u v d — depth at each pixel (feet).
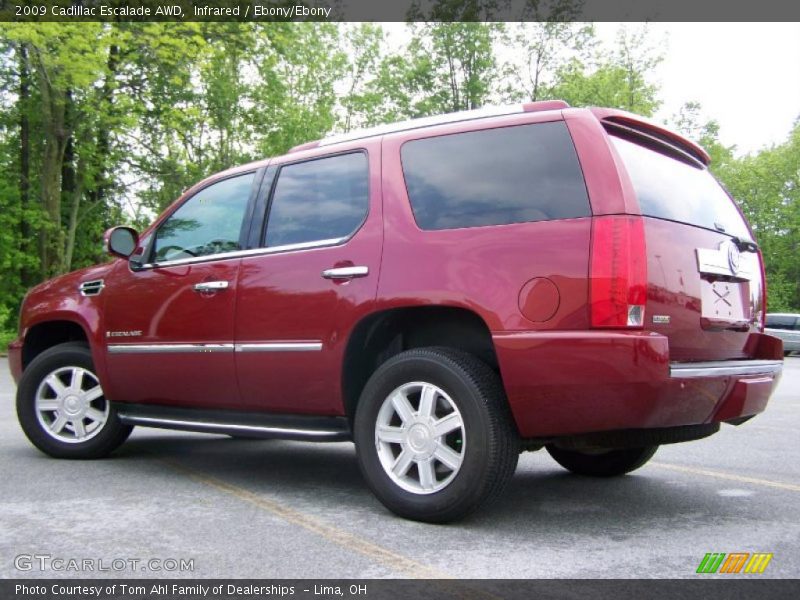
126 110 68.59
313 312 13.66
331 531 11.73
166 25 61.87
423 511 11.96
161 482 15.57
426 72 103.76
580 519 12.60
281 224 14.92
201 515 12.76
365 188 13.78
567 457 16.55
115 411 17.67
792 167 161.27
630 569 9.96
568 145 11.68
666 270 11.31
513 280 11.46
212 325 15.24
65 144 74.64
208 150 88.84
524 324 11.27
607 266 10.77
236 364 14.79
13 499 13.93
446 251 12.24
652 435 11.92
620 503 13.84
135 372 16.70
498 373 12.73
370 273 13.01
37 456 18.57
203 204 16.62
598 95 103.50
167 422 16.28
